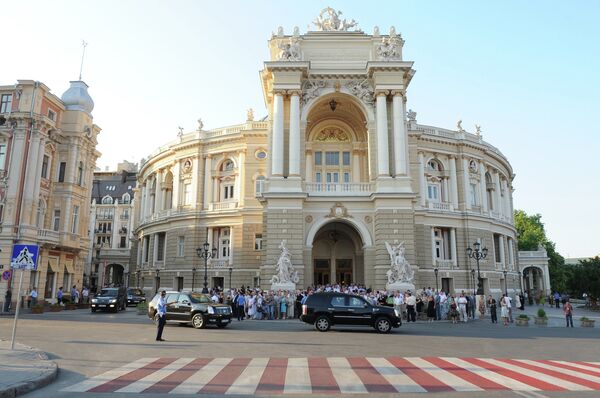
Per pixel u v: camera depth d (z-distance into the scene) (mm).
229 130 55219
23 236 41500
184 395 9406
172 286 53719
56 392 9695
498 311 44969
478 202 56188
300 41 41000
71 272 49594
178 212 55781
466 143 54969
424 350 16406
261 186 51875
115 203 96312
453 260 51188
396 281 34406
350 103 41562
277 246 35906
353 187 38125
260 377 11180
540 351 16547
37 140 44188
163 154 59719
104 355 14609
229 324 27203
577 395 9469
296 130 38094
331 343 18156
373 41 41031
